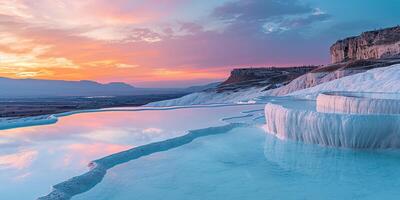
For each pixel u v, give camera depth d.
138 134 13.15
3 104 102.31
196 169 8.44
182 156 9.71
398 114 9.64
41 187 7.14
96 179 7.65
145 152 10.08
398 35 85.06
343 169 8.02
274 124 12.30
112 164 8.91
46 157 9.66
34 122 16.75
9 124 15.84
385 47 85.88
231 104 26.83
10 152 10.34
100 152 10.15
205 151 10.22
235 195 6.63
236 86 84.75
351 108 11.52
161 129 14.24
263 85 80.75
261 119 15.73
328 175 7.63
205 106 25.86
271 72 120.94
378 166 8.16
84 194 6.88
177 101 81.31
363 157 8.95
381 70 33.88
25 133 13.99
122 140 11.99
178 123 16.08
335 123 9.88
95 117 19.77
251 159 9.18
